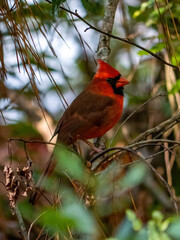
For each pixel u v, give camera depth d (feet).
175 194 30.40
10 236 27.04
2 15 17.90
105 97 30.27
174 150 30.14
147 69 36.40
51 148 32.96
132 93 36.24
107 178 17.10
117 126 34.83
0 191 23.75
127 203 23.57
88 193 15.28
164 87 33.68
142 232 12.50
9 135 30.73
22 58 17.74
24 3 18.81
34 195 18.66
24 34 17.80
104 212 18.81
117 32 38.65
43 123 34.53
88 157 33.76
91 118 29.30
